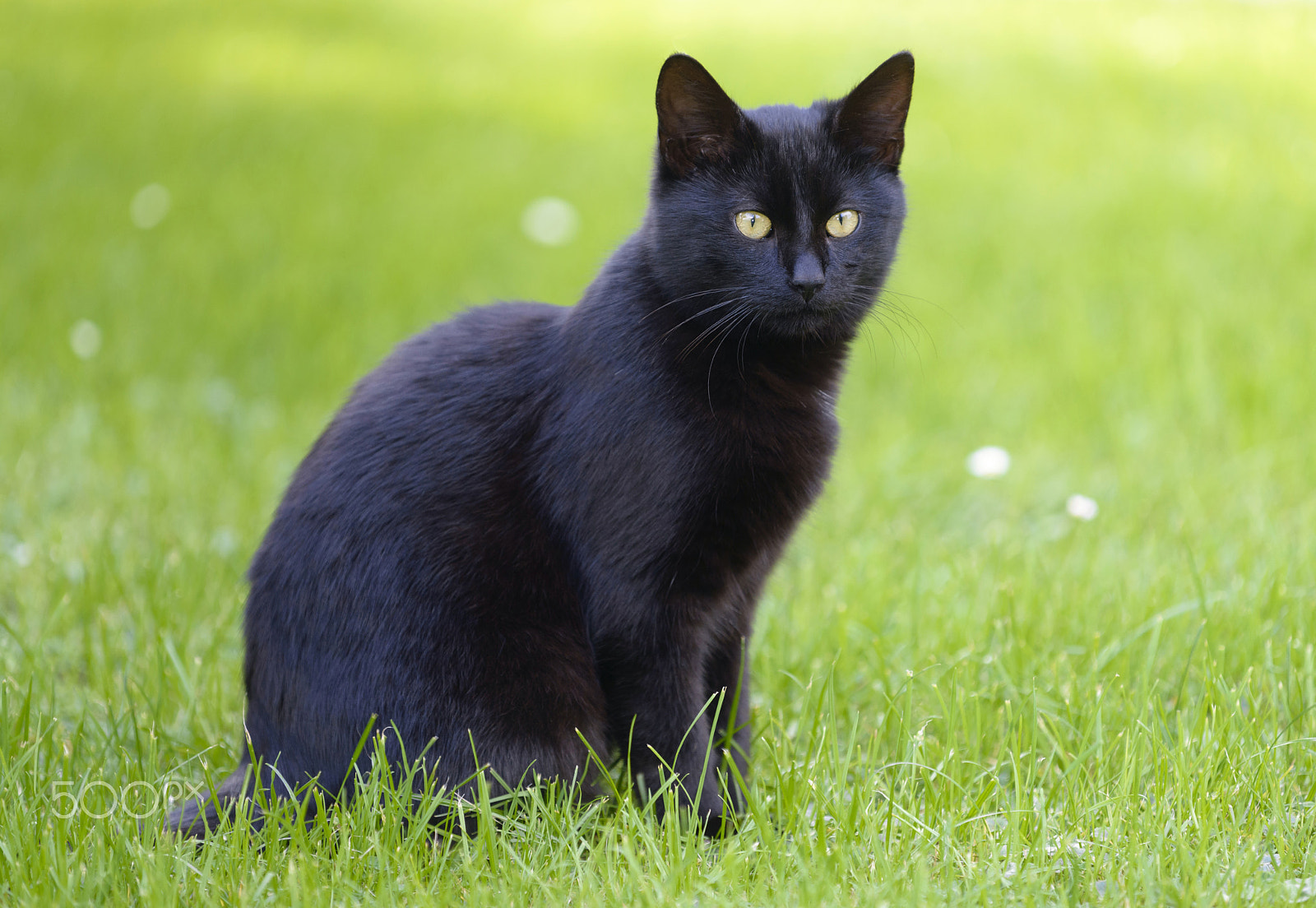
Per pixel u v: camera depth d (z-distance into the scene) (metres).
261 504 4.55
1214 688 2.88
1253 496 4.36
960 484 4.78
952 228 7.81
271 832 2.43
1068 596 3.54
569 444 2.61
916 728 2.95
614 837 2.49
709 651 2.89
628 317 2.66
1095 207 8.06
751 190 2.73
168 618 3.48
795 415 2.78
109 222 8.27
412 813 2.53
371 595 2.59
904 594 3.63
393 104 11.70
